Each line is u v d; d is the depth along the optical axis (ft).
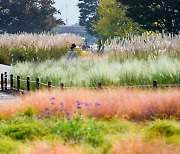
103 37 376.89
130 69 113.09
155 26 271.69
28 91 116.67
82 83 116.88
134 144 52.06
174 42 135.44
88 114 81.05
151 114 80.33
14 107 89.97
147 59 132.87
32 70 140.97
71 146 58.80
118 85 111.55
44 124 69.41
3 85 158.40
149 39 145.59
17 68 150.51
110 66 122.31
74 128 65.62
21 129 66.33
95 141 60.75
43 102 89.10
